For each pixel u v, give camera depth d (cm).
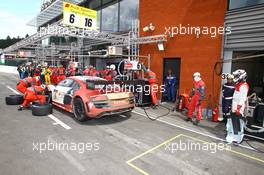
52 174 310
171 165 352
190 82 782
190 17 769
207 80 723
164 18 877
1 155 369
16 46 1512
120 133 506
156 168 339
